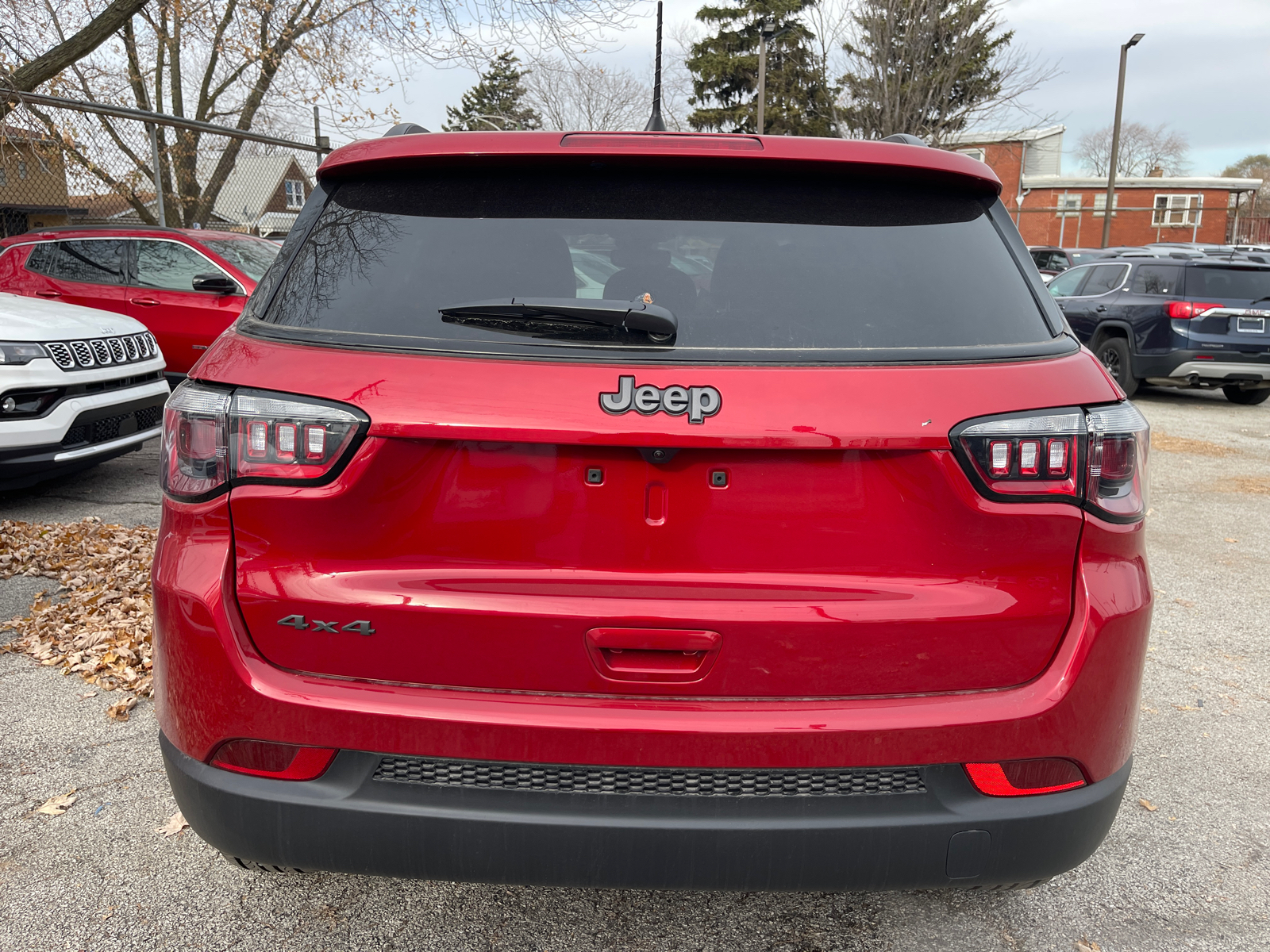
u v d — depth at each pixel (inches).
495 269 70.4
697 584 66.1
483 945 86.6
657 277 69.6
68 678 139.8
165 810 106.4
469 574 66.6
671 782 66.2
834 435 63.5
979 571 66.9
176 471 68.9
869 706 66.1
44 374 216.2
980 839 67.1
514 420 63.7
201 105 654.5
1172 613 183.9
